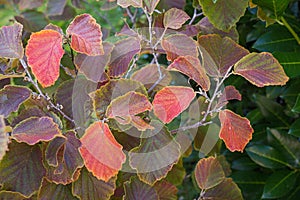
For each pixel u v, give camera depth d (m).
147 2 0.77
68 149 0.71
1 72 0.80
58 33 0.71
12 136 0.67
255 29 1.14
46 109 0.74
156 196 0.77
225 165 0.96
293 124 1.04
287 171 1.10
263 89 1.23
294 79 1.09
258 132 1.17
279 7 0.91
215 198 0.84
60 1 1.10
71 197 0.74
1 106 0.72
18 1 1.19
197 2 0.90
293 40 1.05
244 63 0.74
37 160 0.71
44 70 0.70
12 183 0.70
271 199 1.16
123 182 0.79
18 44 0.72
